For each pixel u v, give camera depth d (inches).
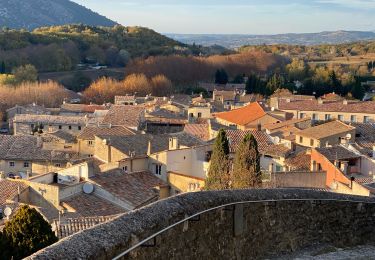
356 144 2399.1
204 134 2854.3
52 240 885.2
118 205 1654.8
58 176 1808.6
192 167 2060.8
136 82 5610.2
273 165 2098.9
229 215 630.5
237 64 7628.0
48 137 3006.9
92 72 7126.0
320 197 727.7
